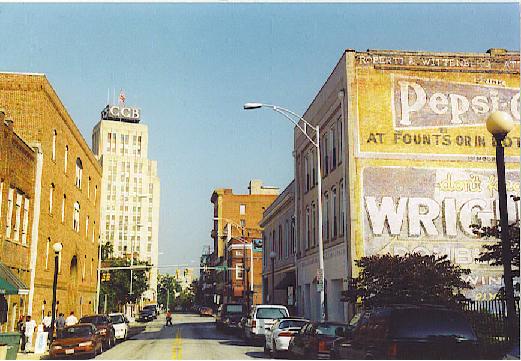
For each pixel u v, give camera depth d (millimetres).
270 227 54250
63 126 39969
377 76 28359
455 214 27500
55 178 37844
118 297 77938
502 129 11633
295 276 40750
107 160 138000
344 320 27859
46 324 31594
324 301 24375
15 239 30453
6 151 28203
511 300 11148
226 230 108312
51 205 37156
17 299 30641
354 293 20719
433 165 27828
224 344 29906
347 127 27938
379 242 27172
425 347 9977
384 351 10156
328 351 16797
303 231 38594
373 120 28000
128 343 32406
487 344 13930
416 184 27641
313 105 35875
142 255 137250
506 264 11266
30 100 34250
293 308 40938
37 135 34094
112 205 136375
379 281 20141
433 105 28281
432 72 28531
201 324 64562
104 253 77938
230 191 112062
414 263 20297
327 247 31844
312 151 36156
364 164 27672
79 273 47594
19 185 30766
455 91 28438
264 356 22312
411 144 27938
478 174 27859
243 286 86125
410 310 10359
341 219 29141
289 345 20391
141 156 143375
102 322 29906
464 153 28016
